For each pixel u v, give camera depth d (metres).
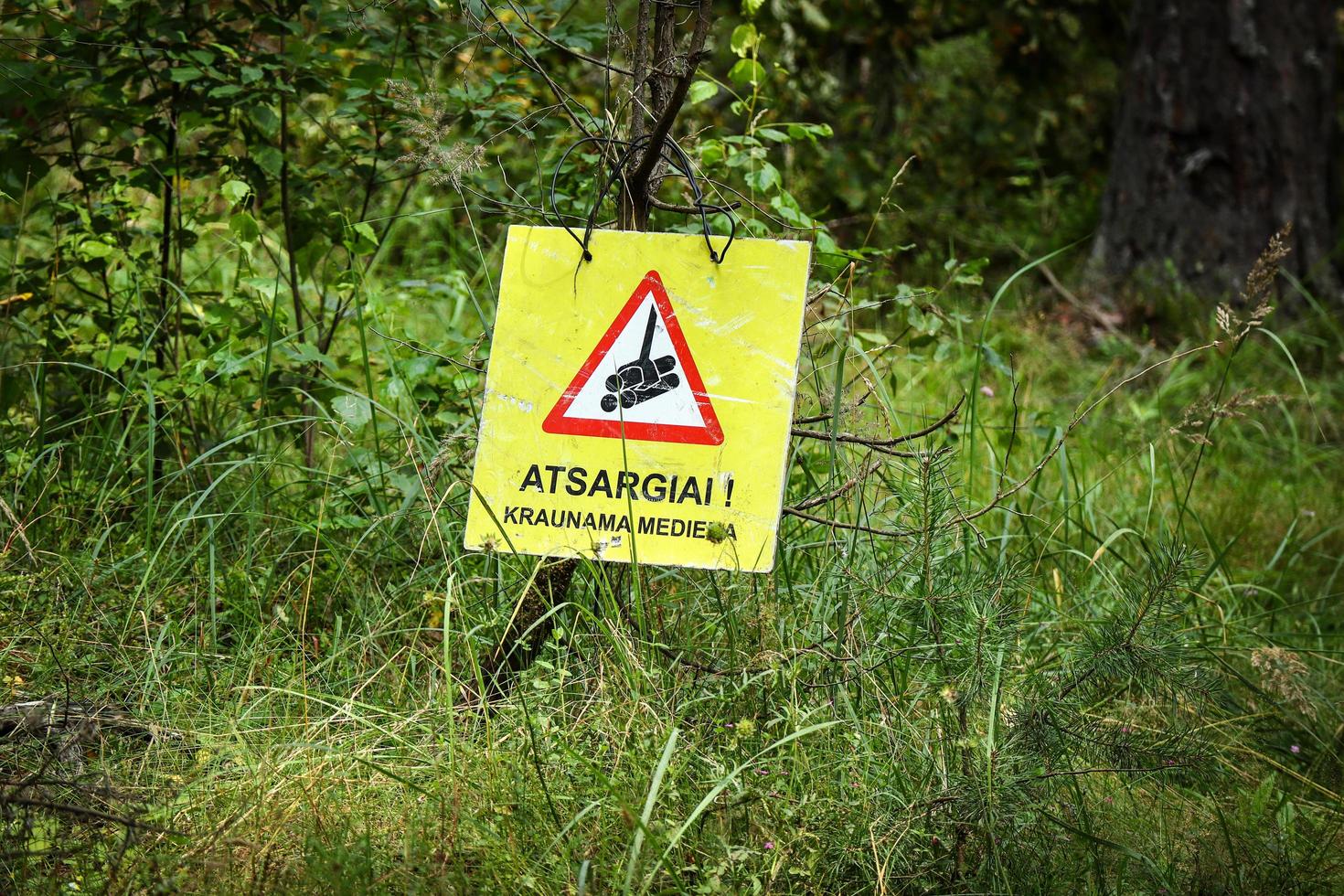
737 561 2.65
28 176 3.94
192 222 4.29
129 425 3.76
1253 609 4.45
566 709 2.87
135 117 4.03
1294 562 5.00
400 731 2.86
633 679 2.78
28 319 4.48
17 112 4.03
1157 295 8.12
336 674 3.18
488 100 4.09
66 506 3.57
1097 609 3.87
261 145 4.05
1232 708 3.22
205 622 3.37
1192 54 8.39
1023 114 9.77
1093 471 5.54
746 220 3.65
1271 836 2.87
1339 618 4.53
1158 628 2.71
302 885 2.31
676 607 3.29
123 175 4.20
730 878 2.42
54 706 2.88
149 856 2.38
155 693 3.03
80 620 3.21
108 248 4.00
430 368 3.77
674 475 2.70
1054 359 7.39
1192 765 2.64
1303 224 8.46
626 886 2.18
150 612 3.26
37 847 2.40
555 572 2.94
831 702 2.84
